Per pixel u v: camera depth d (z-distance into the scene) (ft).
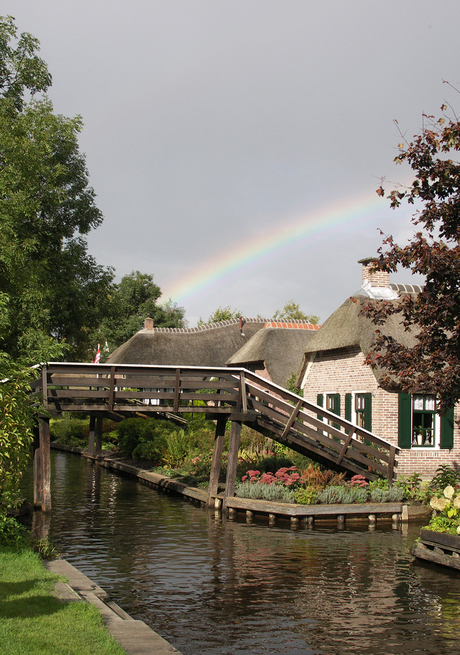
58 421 146.00
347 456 60.44
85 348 112.98
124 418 108.06
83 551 40.37
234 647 24.45
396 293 76.23
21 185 71.00
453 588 32.65
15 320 72.28
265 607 29.32
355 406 71.46
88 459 108.88
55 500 63.26
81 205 95.20
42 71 76.84
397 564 37.68
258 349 104.58
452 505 39.65
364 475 60.29
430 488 56.54
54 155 89.71
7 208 66.80
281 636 25.71
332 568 36.60
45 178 83.41
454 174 35.81
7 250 65.67
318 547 42.32
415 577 34.76
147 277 222.48
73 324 98.27
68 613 20.65
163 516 54.08
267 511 52.01
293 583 33.42
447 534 37.27
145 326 132.77
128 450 98.58
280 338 105.29
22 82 76.64
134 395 55.47
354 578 34.45
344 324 74.08
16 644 17.01
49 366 53.72
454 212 35.68
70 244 93.61
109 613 22.09
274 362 101.35
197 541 43.83
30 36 76.43
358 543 43.86
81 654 16.89
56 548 41.09
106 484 76.59
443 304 34.37
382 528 50.29
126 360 124.47
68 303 93.30
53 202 84.12
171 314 223.10
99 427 104.27
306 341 105.91
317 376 81.30
